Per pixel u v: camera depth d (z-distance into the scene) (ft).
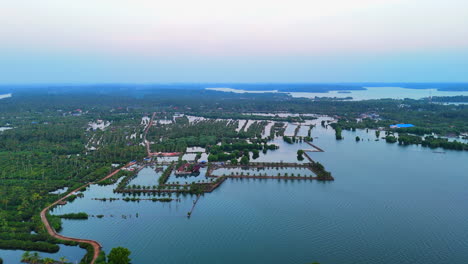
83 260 566.77
